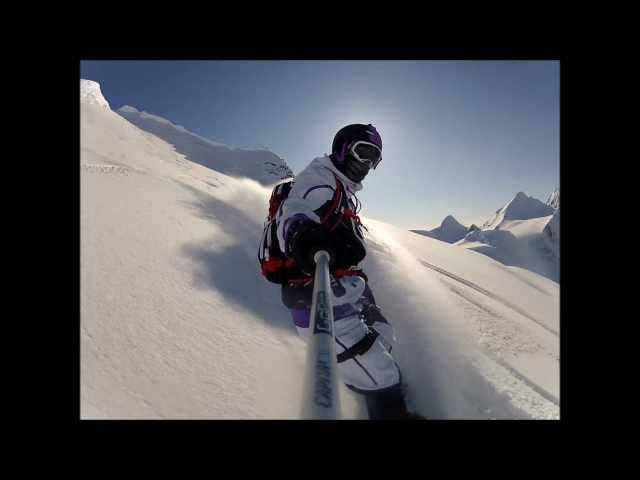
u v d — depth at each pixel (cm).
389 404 243
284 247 232
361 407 249
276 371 243
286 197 258
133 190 472
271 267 254
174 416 177
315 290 151
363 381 242
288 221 215
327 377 90
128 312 243
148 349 220
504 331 432
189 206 484
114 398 174
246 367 236
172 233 383
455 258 1146
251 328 280
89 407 161
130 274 285
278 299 337
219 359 234
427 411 248
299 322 263
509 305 688
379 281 485
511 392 274
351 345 240
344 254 222
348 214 258
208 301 292
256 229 494
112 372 192
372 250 618
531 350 395
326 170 260
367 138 256
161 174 646
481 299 595
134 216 390
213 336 254
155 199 463
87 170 508
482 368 313
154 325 242
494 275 1135
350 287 240
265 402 209
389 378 241
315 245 198
